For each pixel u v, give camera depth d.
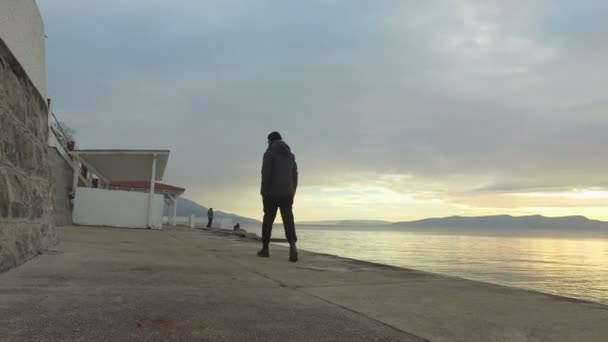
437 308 4.04
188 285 4.72
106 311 3.44
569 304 4.34
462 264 21.08
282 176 7.70
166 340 2.85
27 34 5.90
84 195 20.00
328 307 3.95
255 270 6.20
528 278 16.44
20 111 5.64
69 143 21.83
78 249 7.53
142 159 21.72
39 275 4.81
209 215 37.56
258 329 3.18
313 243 36.53
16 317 3.16
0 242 4.78
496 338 3.16
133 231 16.27
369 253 26.22
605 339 3.18
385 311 3.87
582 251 48.47
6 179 4.99
